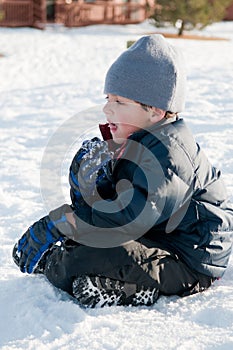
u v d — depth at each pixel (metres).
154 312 4.21
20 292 4.52
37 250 4.36
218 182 4.54
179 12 43.47
